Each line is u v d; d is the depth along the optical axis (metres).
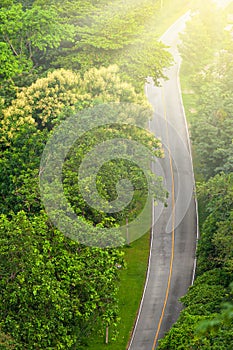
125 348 70.31
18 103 85.69
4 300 54.69
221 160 89.94
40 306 55.31
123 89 89.06
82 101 84.19
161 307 77.12
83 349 68.62
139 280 81.62
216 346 51.12
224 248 68.19
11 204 71.12
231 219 69.25
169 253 86.44
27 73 99.56
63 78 88.38
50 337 55.09
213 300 63.00
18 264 55.81
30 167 73.56
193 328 55.88
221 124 92.31
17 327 53.41
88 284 59.28
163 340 57.66
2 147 80.25
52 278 57.06
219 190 75.31
